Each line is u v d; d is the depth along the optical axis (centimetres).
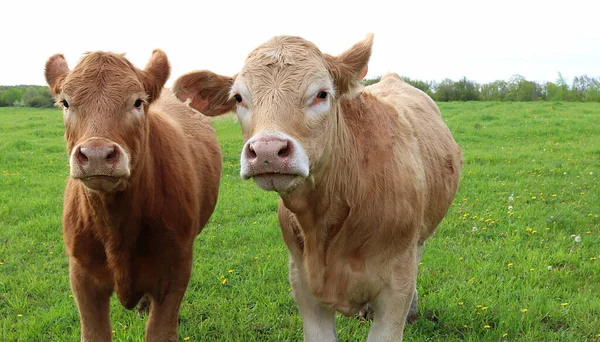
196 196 238
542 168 582
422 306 263
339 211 179
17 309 269
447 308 258
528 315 248
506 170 577
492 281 286
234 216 420
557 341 230
